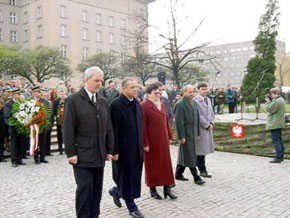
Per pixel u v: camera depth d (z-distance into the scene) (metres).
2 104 9.82
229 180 7.01
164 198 5.75
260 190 6.23
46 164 9.18
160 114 5.59
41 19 56.94
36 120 9.01
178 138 6.46
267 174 7.56
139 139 5.00
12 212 5.21
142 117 5.38
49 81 51.22
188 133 6.52
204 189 6.30
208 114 7.12
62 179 7.37
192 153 6.57
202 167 7.27
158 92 5.62
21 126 8.85
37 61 39.78
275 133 9.02
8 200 5.86
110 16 63.84
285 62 50.12
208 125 7.01
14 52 39.50
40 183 7.04
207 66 38.44
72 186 6.76
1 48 39.19
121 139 4.91
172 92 15.98
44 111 9.23
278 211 5.05
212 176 7.39
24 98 9.55
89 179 4.09
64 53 57.31
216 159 9.66
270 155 10.02
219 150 11.34
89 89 4.16
